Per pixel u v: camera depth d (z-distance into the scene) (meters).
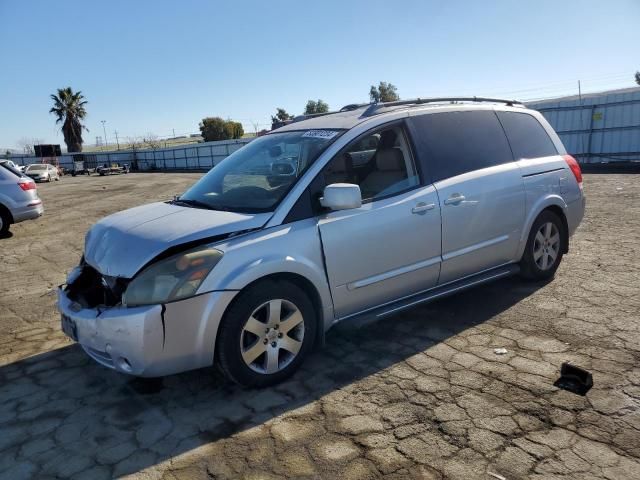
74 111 60.44
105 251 3.42
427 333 4.09
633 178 13.98
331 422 2.93
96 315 3.14
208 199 3.89
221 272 3.10
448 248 4.17
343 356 3.78
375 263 3.74
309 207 3.51
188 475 2.55
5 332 4.72
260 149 4.29
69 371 3.82
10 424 3.12
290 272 3.32
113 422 3.09
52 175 37.12
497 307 4.55
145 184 25.72
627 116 19.48
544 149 5.16
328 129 3.99
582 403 2.95
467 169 4.36
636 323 4.02
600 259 5.86
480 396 3.10
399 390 3.24
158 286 3.01
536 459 2.51
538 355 3.59
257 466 2.59
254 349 3.26
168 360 3.04
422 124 4.21
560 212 5.13
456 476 2.43
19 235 10.17
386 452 2.63
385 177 3.90
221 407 3.18
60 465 2.70
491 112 4.80
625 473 2.37
